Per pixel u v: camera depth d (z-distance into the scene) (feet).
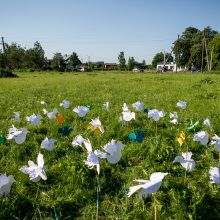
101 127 12.00
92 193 9.76
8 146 14.12
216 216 8.48
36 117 14.42
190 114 20.30
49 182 10.59
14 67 259.60
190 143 13.87
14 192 9.61
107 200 9.38
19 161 12.44
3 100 31.12
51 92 39.93
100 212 8.82
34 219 8.52
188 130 15.31
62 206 9.11
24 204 9.09
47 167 11.68
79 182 10.30
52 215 8.72
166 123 17.74
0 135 12.19
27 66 263.90
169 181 10.25
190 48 258.78
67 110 23.06
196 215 8.47
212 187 9.79
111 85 52.31
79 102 28.37
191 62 250.16
